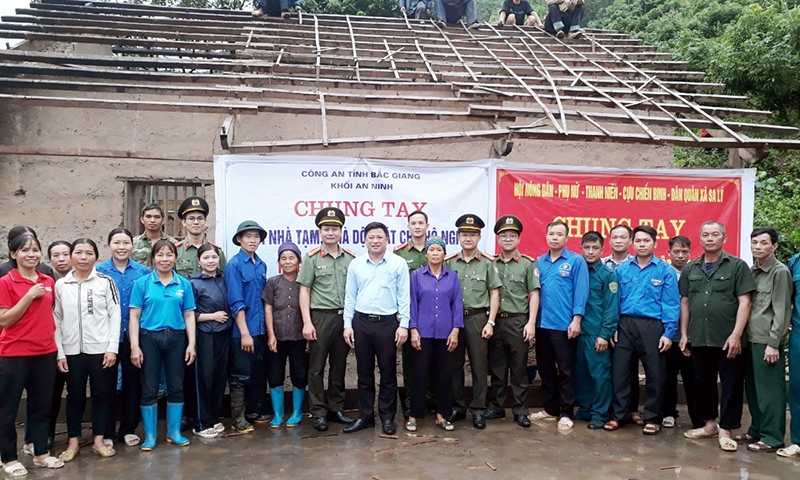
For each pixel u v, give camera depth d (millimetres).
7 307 3852
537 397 5535
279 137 6250
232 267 4680
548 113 5664
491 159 5602
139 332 4391
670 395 5070
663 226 5734
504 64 7211
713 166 11422
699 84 7156
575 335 4848
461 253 4977
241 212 5238
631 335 4809
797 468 4090
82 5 8242
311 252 4781
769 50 10758
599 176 5684
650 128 6641
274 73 6473
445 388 4773
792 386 4367
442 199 5523
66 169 5957
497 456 4246
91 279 4242
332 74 6590
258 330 4770
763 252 4395
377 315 4578
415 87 6312
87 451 4363
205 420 4617
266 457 4207
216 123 6184
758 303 4426
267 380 5121
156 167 6086
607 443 4547
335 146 5164
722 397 4516
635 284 4820
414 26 8953
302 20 8508
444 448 4391
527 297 4953
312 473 3930
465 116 5707
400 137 5250
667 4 18594
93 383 4242
